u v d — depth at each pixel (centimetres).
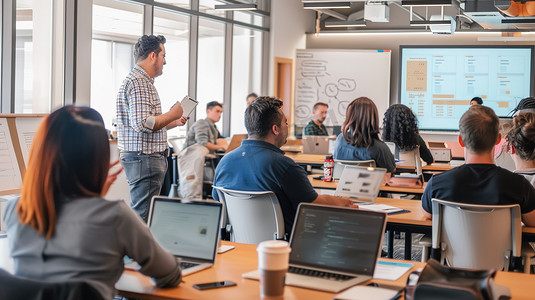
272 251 181
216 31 971
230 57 997
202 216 229
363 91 1110
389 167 462
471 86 1090
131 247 178
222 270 217
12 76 584
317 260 212
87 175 173
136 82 383
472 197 284
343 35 1163
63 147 170
